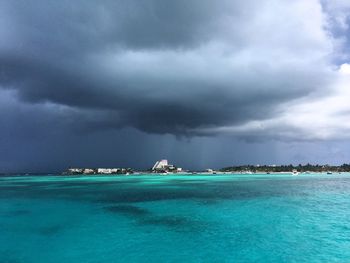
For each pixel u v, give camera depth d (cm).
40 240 2423
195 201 4909
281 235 2580
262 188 7900
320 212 3722
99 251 2136
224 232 2692
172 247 2234
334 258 1994
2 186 9100
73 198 5409
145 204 4556
